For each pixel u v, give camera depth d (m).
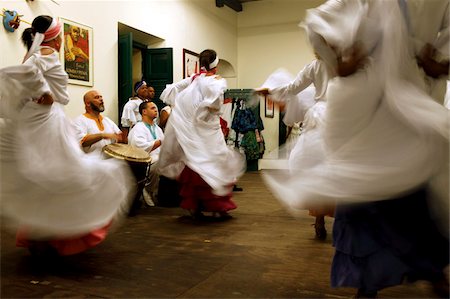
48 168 2.26
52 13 4.93
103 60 5.86
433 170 1.46
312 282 2.23
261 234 3.33
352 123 1.56
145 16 6.82
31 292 2.12
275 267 2.49
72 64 5.27
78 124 3.72
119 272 2.42
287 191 1.82
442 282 1.62
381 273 1.50
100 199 2.35
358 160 1.54
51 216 2.27
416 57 1.57
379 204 1.54
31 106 2.32
